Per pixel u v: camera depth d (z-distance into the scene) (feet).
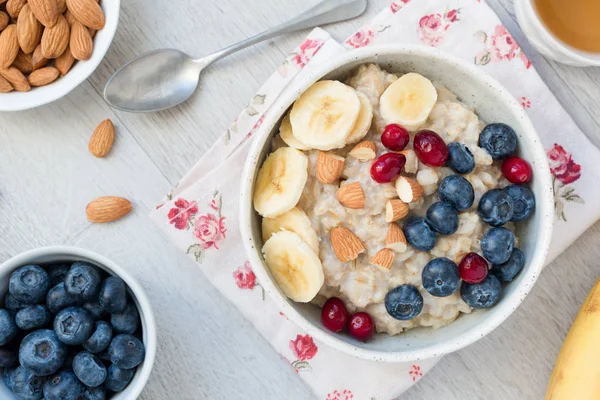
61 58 1.99
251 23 2.04
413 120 1.80
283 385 2.05
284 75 2.00
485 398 2.05
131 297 1.91
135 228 2.04
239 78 2.03
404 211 1.79
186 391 2.04
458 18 1.99
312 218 1.82
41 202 2.04
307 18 2.00
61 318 1.85
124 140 2.04
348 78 1.86
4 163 2.04
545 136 2.00
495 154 1.83
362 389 2.02
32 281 1.86
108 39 1.96
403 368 2.01
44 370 1.83
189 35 2.04
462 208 1.79
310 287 1.80
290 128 1.83
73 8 1.94
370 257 1.82
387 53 1.81
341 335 1.84
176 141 2.04
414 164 1.80
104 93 1.99
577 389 1.89
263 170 1.83
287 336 2.02
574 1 1.94
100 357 1.88
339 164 1.79
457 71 1.82
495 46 1.99
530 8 1.92
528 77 1.99
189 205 2.00
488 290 1.80
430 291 1.80
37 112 2.04
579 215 2.00
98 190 2.04
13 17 2.00
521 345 2.05
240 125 2.01
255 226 1.84
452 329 1.84
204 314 2.04
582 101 2.03
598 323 1.90
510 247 1.79
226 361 2.05
